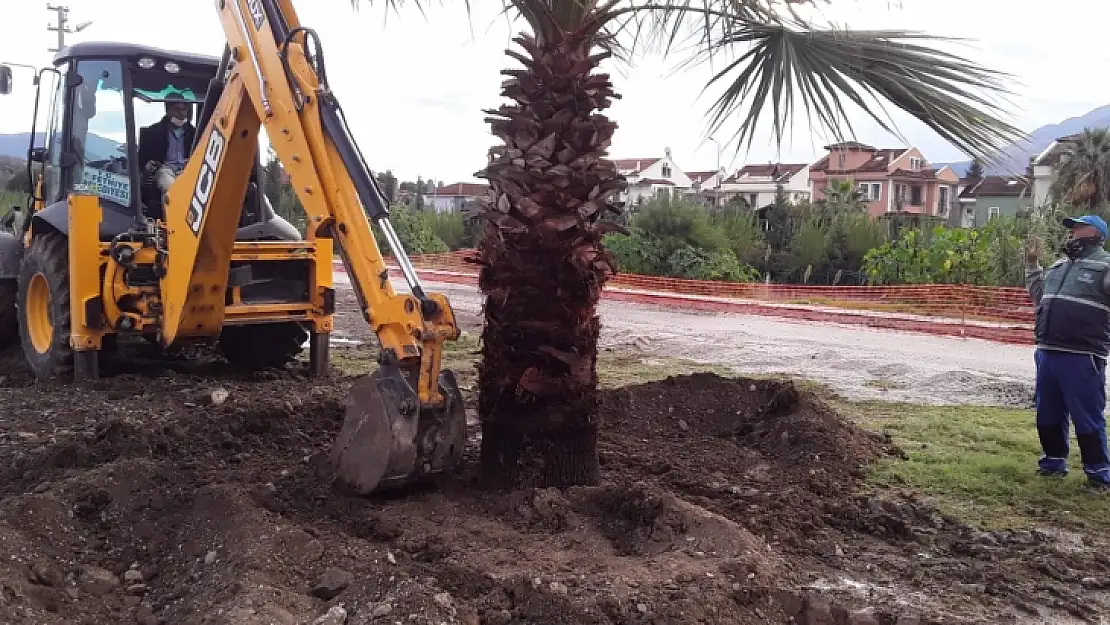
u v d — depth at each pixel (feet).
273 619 11.22
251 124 19.53
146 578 13.55
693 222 73.05
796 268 77.36
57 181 26.78
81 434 19.43
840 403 27.71
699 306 56.03
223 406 21.52
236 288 25.64
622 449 20.20
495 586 12.64
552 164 15.12
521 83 15.21
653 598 12.26
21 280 26.71
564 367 15.79
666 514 14.87
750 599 12.69
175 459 18.48
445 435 15.35
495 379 16.10
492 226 15.74
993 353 38.81
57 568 13.28
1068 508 17.67
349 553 13.35
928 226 73.05
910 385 31.27
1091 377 18.79
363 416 15.43
